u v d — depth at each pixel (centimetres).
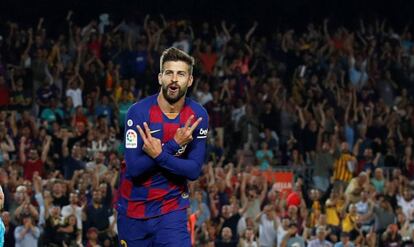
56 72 5444
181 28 6253
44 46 5606
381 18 7088
